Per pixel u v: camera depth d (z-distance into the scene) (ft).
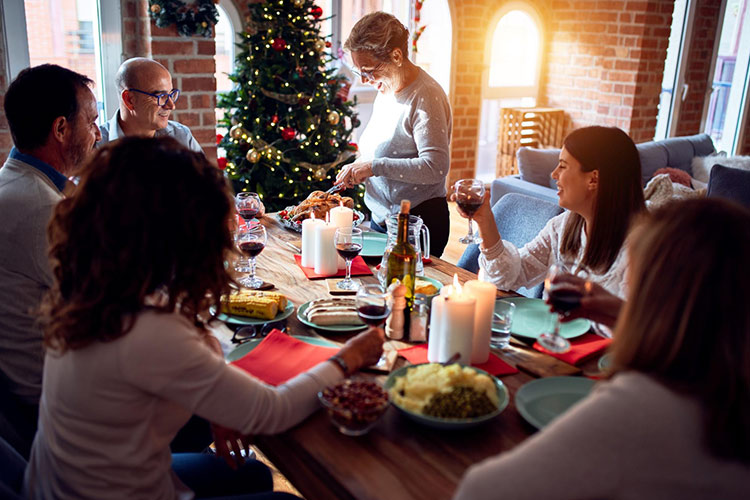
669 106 20.83
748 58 21.91
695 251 2.60
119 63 12.36
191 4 11.76
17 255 4.91
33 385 5.06
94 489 3.46
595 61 19.52
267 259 6.79
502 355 4.81
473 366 4.59
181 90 12.09
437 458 3.57
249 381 3.59
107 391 3.30
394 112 8.74
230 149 13.44
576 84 20.21
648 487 2.49
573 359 4.70
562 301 4.43
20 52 11.63
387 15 8.15
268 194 13.52
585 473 2.48
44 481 3.59
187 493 4.04
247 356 4.53
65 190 5.48
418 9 17.85
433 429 3.83
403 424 3.89
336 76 14.20
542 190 13.50
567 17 20.06
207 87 12.37
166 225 3.26
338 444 3.67
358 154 14.38
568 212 6.27
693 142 16.67
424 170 8.30
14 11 11.42
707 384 2.51
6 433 4.57
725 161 15.66
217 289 3.62
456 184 5.90
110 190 3.20
